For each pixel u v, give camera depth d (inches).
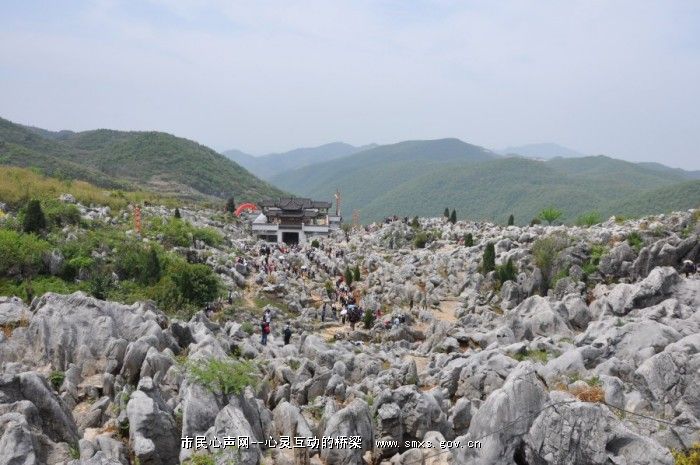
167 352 1033.5
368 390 1126.4
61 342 1032.8
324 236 4559.5
